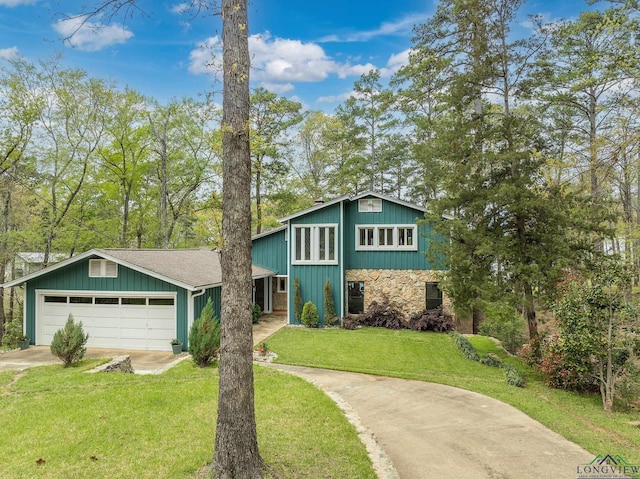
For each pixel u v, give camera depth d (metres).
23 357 13.20
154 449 5.52
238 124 4.91
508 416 8.55
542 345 12.91
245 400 4.78
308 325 19.14
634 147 9.87
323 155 34.28
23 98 19.61
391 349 15.10
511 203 12.84
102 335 14.73
